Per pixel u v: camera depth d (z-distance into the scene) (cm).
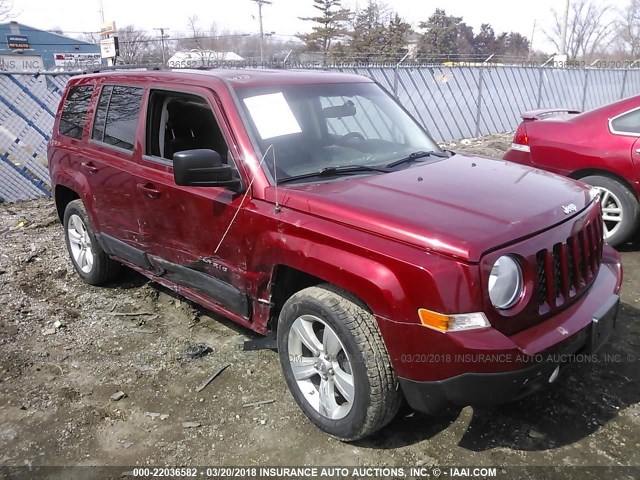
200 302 391
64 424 329
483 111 1552
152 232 407
